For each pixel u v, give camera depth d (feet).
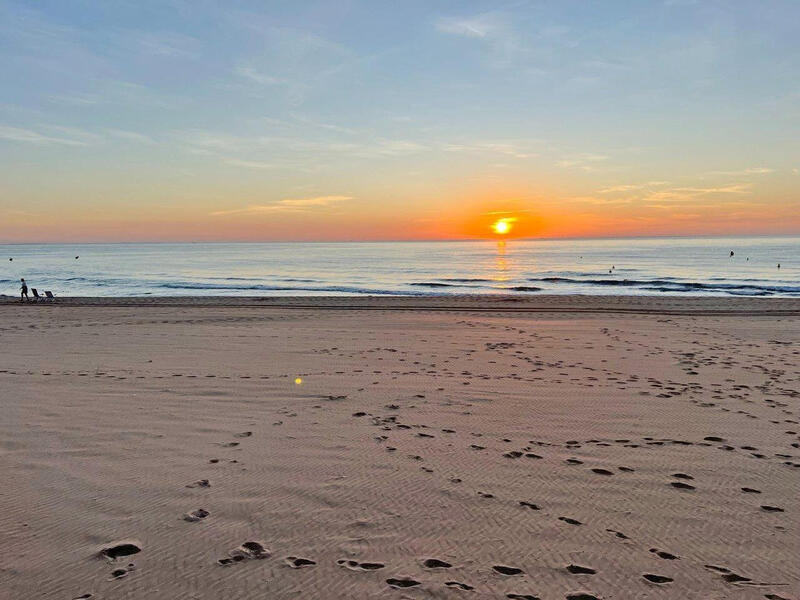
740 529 12.69
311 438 19.22
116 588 10.24
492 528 12.65
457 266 229.04
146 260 321.93
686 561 11.28
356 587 10.24
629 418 21.93
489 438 19.33
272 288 130.52
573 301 84.48
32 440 18.94
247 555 11.40
